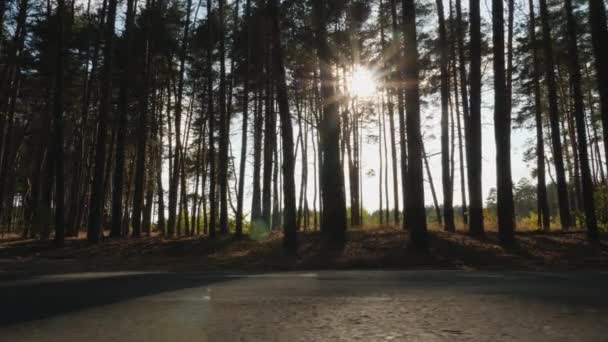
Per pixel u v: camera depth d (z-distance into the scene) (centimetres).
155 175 3731
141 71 2911
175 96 3073
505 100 1806
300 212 3553
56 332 529
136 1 2670
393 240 1834
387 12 2583
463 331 511
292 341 477
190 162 3609
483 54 2477
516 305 654
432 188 3103
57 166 2333
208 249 2028
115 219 2544
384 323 550
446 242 1758
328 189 1920
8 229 4409
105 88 2375
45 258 1973
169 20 2936
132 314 621
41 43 2880
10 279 1050
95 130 3478
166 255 1977
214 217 2369
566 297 719
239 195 2353
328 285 884
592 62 2711
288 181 1783
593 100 3234
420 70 2328
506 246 1706
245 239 2212
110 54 2391
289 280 978
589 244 1722
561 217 2309
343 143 3059
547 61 2317
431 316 586
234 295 767
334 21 2180
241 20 2762
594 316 582
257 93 2880
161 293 800
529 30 2511
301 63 2420
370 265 1451
